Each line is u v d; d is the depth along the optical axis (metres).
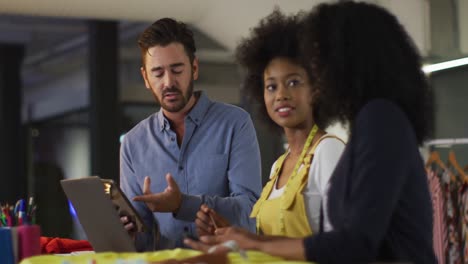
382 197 2.06
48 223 13.23
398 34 2.27
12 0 8.35
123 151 3.66
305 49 2.28
